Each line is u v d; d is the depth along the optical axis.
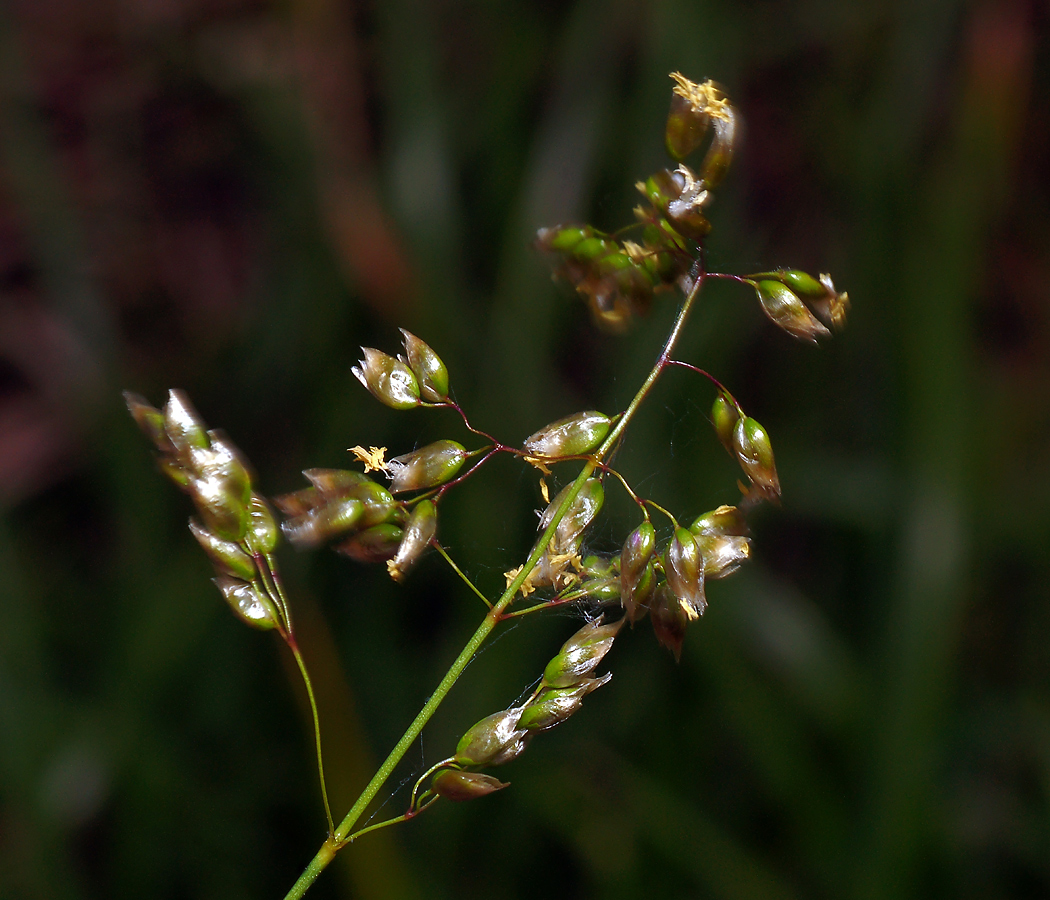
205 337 0.66
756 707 0.44
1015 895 0.47
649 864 0.45
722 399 0.25
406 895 0.39
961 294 0.45
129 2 0.69
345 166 0.55
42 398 0.65
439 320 0.51
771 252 0.64
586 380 0.60
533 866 0.51
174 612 0.49
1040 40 0.61
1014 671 0.54
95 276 0.67
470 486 0.48
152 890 0.48
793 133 0.65
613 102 0.54
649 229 0.25
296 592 0.46
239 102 0.67
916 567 0.43
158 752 0.48
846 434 0.57
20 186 0.61
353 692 0.51
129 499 0.54
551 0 0.61
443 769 0.25
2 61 0.62
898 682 0.42
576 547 0.25
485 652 0.46
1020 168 0.64
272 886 0.50
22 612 0.50
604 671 0.51
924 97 0.53
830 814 0.44
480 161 0.61
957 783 0.50
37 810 0.45
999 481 0.57
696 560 0.25
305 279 0.55
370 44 0.58
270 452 0.58
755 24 0.63
